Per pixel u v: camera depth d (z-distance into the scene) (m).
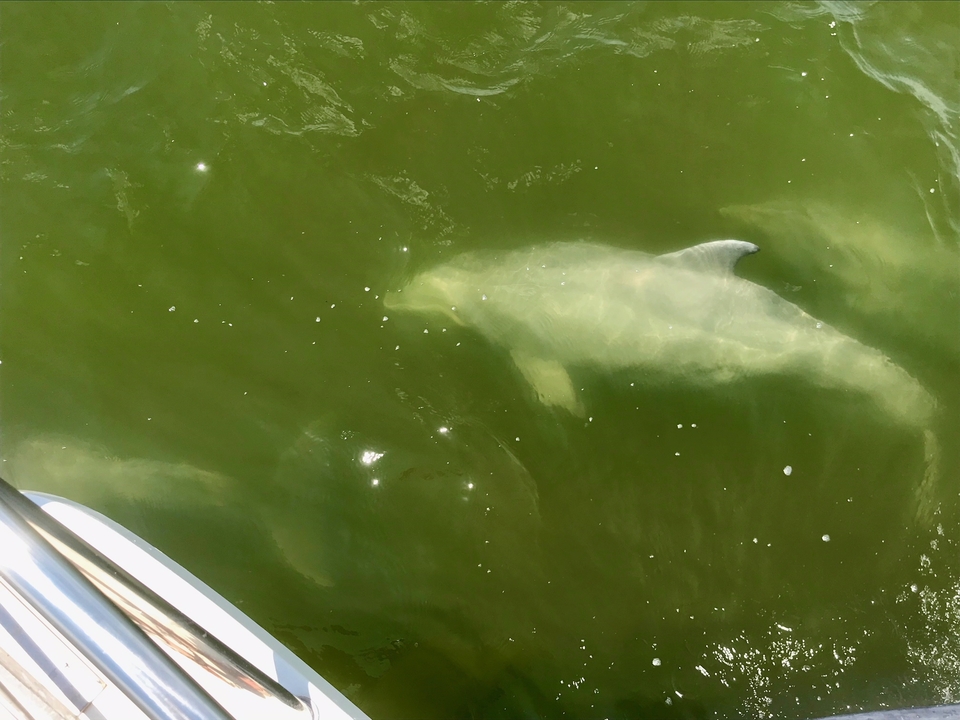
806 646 4.70
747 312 5.25
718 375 5.19
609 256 5.37
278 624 4.73
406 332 5.23
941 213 5.35
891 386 5.11
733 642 4.71
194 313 5.26
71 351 5.21
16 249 5.35
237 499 4.96
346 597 4.80
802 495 4.93
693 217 5.37
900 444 5.02
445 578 4.82
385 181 5.44
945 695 4.60
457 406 5.09
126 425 5.09
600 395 5.17
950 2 5.62
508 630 4.75
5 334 5.24
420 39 5.61
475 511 4.91
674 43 5.59
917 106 5.49
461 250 5.39
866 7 5.65
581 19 5.65
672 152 5.45
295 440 5.04
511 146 5.48
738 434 5.06
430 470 4.96
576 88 5.54
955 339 5.16
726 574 4.82
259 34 5.61
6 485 3.23
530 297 5.34
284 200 5.42
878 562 4.82
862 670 4.66
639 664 4.69
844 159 5.42
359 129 5.49
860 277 5.27
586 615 4.76
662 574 4.82
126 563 4.36
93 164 5.47
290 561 4.85
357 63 5.57
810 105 5.49
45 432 5.07
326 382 5.13
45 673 3.91
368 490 4.95
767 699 4.62
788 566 4.82
